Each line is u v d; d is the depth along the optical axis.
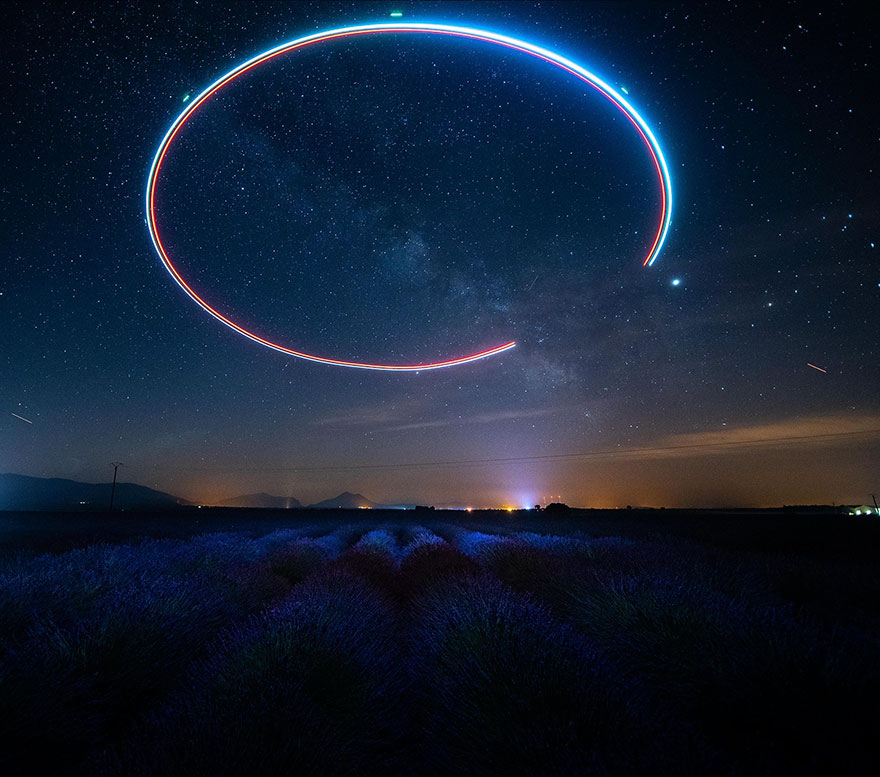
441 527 30.89
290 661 4.21
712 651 4.58
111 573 8.38
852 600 8.13
